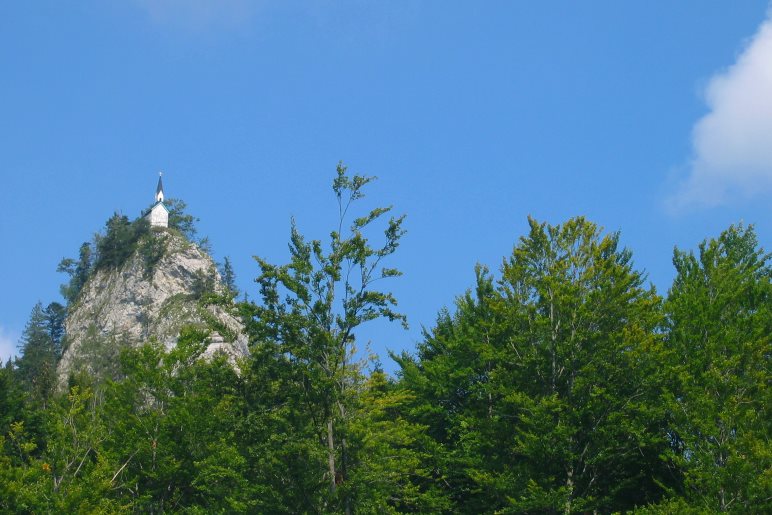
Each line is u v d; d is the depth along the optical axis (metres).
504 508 31.38
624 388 33.44
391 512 31.48
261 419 30.72
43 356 126.56
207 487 34.16
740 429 30.09
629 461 33.12
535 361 34.16
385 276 31.23
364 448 30.50
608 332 34.44
